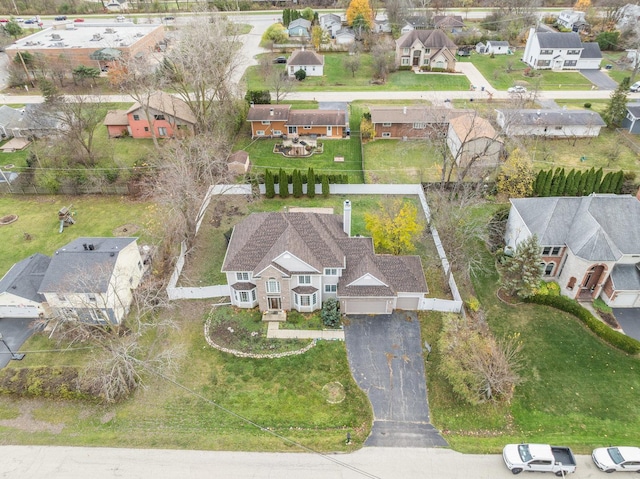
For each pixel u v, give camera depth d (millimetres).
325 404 35625
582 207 45406
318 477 31094
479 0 146875
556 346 40312
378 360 38906
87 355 39250
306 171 64375
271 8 142625
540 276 43156
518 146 60375
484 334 40438
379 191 60188
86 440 33156
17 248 51094
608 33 114062
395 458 32312
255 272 40531
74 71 87438
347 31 112125
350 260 43125
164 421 34438
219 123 69562
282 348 39750
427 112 69438
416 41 98000
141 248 50000
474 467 31812
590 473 31531
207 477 31016
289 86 84062
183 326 41719
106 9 138125
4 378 35938
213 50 66000
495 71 96562
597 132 73188
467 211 51281
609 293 43562
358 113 79875
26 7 137000
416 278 42625
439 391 36656
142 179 60031
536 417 35094
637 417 35031
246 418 34625
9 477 30859
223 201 58469
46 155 64625
